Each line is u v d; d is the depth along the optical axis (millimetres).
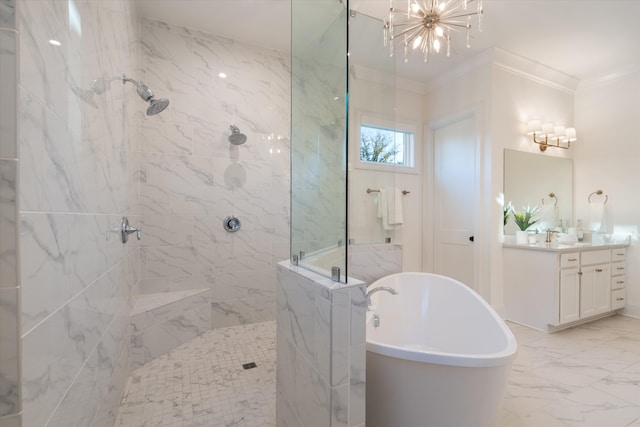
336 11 1266
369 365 1351
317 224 1310
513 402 1727
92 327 1158
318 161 1333
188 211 2627
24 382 659
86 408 1081
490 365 1178
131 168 2162
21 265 651
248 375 1968
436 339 2178
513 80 3133
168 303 2291
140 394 1759
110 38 1488
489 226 3006
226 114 2762
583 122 3584
